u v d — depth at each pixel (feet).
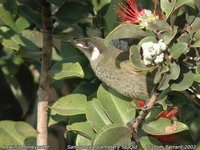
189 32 18.85
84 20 23.09
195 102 20.45
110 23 22.86
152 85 20.88
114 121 20.79
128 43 22.20
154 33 18.95
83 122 20.99
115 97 21.40
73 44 22.47
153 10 21.36
